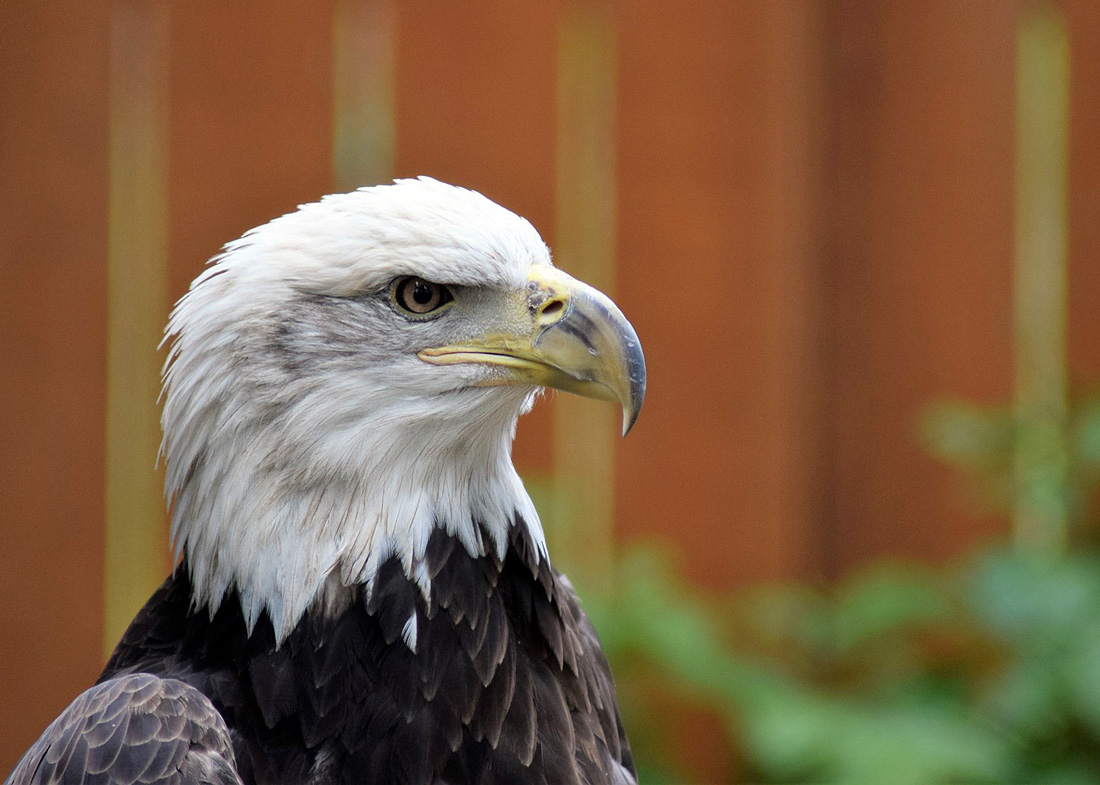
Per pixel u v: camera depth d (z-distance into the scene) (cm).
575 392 611
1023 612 948
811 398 1111
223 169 1022
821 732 895
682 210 1087
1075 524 1043
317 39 1038
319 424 585
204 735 539
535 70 1067
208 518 589
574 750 595
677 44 1082
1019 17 1089
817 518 1112
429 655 578
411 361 596
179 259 1016
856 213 1105
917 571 1083
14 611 989
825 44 1101
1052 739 941
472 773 570
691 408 1090
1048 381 1092
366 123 1047
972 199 1094
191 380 588
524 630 614
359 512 587
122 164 1007
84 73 1002
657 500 1087
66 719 561
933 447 1072
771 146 1092
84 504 1000
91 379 1002
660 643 945
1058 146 1093
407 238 592
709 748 1064
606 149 1076
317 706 568
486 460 612
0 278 989
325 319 588
